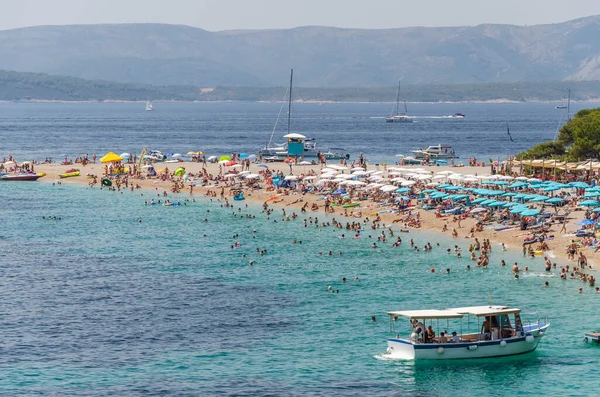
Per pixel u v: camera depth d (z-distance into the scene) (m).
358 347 169.75
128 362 162.12
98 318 190.50
